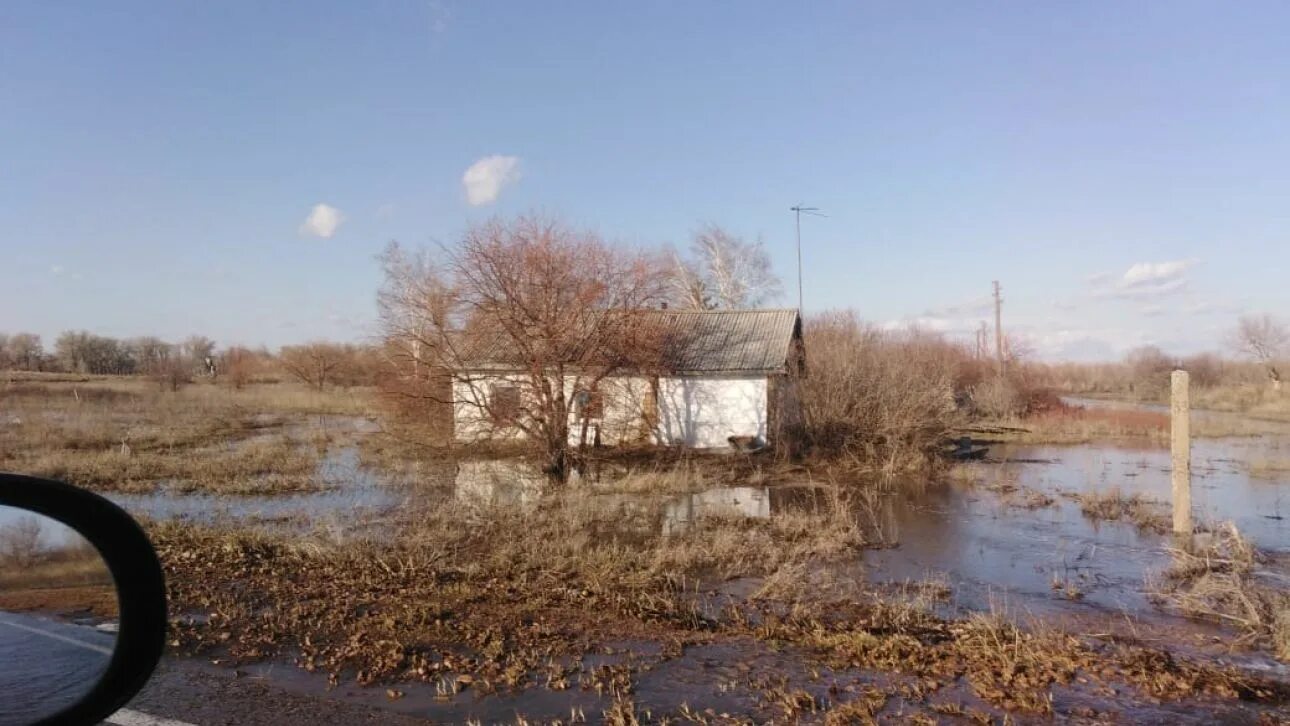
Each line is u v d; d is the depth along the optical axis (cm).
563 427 1983
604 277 2092
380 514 1387
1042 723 514
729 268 5091
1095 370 7538
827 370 2377
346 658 606
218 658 602
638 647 654
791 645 670
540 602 771
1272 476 2020
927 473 2047
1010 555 1155
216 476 1833
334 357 5172
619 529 1298
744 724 502
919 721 509
